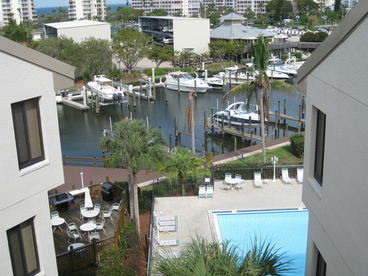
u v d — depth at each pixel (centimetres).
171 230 2025
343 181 824
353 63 760
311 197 1027
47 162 970
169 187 2473
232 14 10156
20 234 942
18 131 909
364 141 725
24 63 885
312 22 15325
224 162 3130
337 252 879
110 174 2923
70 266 1717
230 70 7619
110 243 1819
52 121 973
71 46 7519
